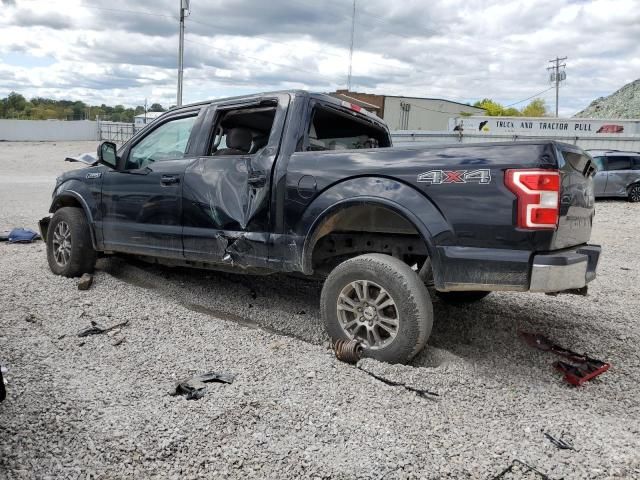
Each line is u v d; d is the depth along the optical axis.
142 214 4.84
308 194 3.80
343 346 3.54
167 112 4.96
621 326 4.59
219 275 5.80
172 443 2.49
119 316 4.35
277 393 3.03
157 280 5.55
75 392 2.95
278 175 3.96
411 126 48.16
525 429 2.79
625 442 2.70
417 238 3.92
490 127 28.19
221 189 4.27
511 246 3.13
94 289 5.07
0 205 12.48
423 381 3.22
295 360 3.54
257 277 5.79
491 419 2.88
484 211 3.18
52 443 2.44
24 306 4.52
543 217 3.04
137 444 2.46
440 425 2.76
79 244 5.36
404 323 3.40
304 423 2.71
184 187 4.50
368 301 3.57
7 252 6.85
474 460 2.46
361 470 2.34
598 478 2.38
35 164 29.31
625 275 6.90
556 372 3.58
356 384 3.18
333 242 4.23
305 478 2.28
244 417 2.74
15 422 2.60
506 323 4.53
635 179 16.19
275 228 3.97
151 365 3.41
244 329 4.14
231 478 2.27
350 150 3.77
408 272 3.44
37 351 3.56
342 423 2.72
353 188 3.63
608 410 3.09
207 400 2.92
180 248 4.56
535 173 3.04
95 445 2.45
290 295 5.22
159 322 4.24
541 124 27.95
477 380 3.32
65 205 5.82
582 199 3.60
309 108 4.14
